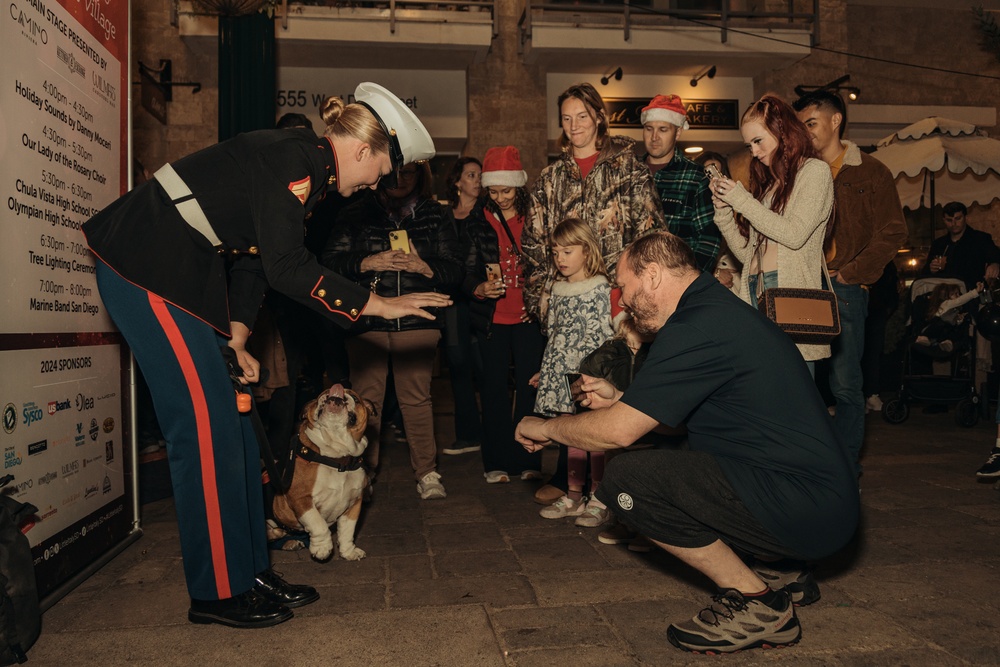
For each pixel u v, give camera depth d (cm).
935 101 1385
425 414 435
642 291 242
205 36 1134
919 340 702
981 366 707
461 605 262
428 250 419
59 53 275
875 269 409
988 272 715
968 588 273
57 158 273
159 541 348
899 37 1373
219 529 243
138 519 355
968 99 1393
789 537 219
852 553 316
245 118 880
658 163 457
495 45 1249
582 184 406
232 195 231
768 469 219
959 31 1388
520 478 487
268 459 263
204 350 238
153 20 1176
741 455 222
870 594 268
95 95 307
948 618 245
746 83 1320
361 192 431
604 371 329
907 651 222
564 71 1275
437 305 241
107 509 320
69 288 284
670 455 224
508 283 467
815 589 260
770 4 1286
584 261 379
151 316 231
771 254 321
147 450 445
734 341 219
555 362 383
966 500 407
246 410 250
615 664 216
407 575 297
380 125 246
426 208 423
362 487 320
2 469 235
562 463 418
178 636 240
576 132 403
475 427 584
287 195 228
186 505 241
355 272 399
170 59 1181
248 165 231
